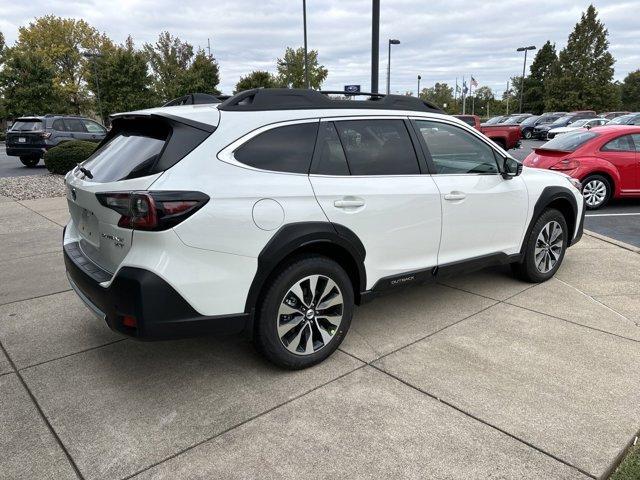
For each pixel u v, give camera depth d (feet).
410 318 14.05
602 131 30.48
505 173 14.80
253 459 8.41
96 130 59.72
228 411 9.72
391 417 9.49
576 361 11.53
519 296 15.66
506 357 11.73
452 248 13.69
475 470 8.11
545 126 112.06
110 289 9.32
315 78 123.54
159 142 9.79
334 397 10.16
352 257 11.51
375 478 7.97
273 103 10.85
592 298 15.47
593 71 200.75
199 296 9.42
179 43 163.94
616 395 10.15
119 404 9.96
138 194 8.98
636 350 12.05
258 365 11.48
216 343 12.61
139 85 137.28
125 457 8.48
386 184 11.92
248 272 9.89
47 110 131.95
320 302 11.22
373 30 31.24
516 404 9.84
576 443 8.72
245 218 9.70
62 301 15.42
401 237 12.32
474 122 66.23
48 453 8.57
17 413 9.68
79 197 10.74
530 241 16.07
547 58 235.81
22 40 184.75
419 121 13.11
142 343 12.62
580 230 17.90
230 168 9.80
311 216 10.56
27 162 59.57
